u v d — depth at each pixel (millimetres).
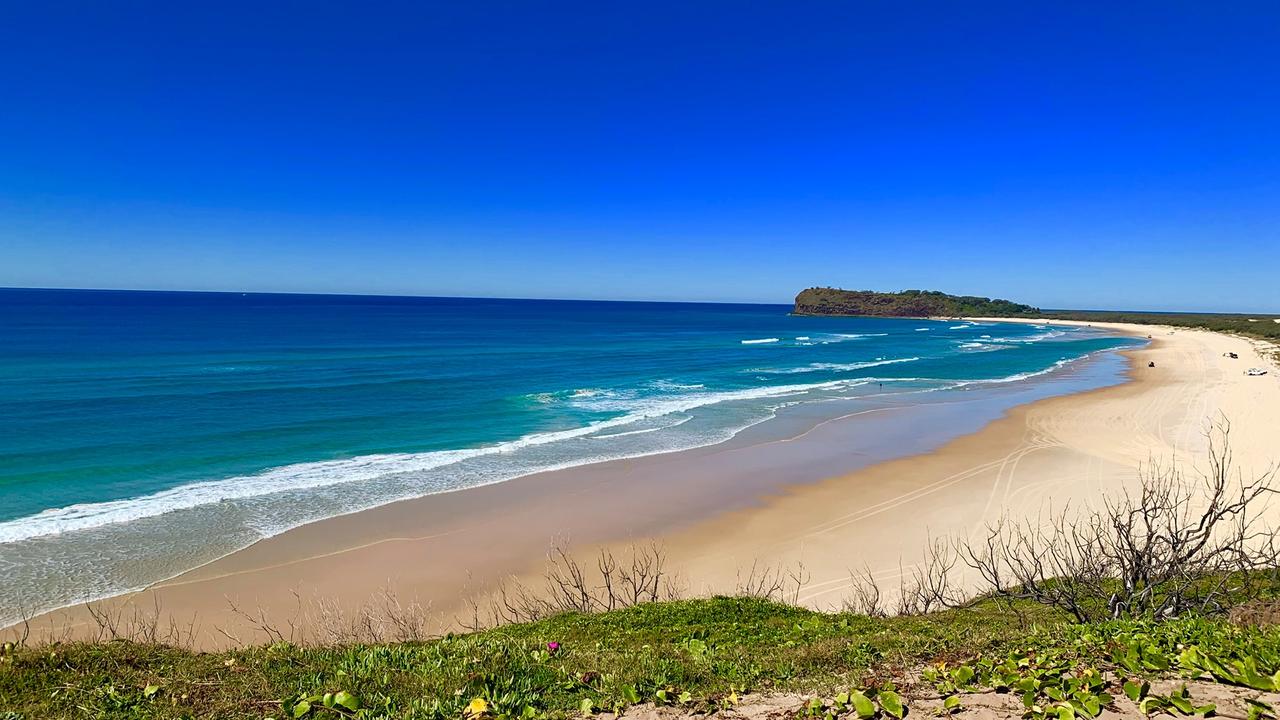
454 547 14133
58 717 4434
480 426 26375
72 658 5273
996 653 5195
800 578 12664
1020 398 35438
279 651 5703
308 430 24438
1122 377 45531
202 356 44750
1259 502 15656
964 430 26750
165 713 4512
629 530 15352
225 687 4922
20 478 17531
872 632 6793
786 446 23781
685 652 5867
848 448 23547
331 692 4781
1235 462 20469
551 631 7375
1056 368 52094
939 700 4449
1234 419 27641
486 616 11109
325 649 5805
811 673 5227
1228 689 4152
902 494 18203
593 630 7312
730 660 5598
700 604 8312
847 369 50094
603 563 13406
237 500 16625
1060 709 3977
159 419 24969
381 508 16328
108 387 31016
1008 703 4316
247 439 22703
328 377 37219
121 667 5277
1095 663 4699
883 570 13016
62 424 23609
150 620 10602
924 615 8242
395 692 4754
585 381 40094
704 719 4445
